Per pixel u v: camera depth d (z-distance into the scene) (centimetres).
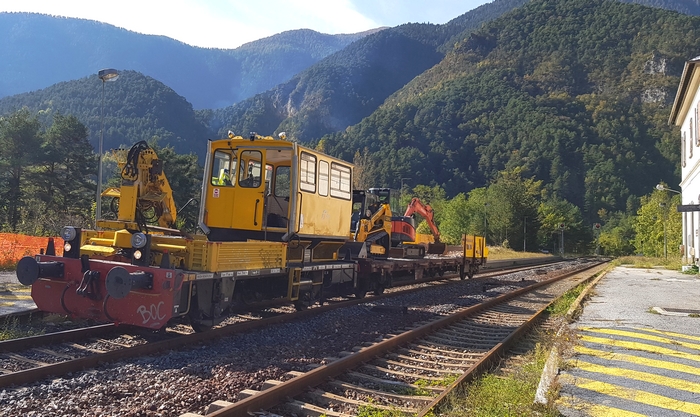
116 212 994
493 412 516
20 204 3928
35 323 902
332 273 1266
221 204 1112
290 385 563
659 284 2078
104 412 498
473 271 2562
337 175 1295
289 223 1075
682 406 555
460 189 17538
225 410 471
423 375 696
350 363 695
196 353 741
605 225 15988
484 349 877
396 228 2081
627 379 649
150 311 753
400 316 1181
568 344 834
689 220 3516
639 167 19075
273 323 986
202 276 797
